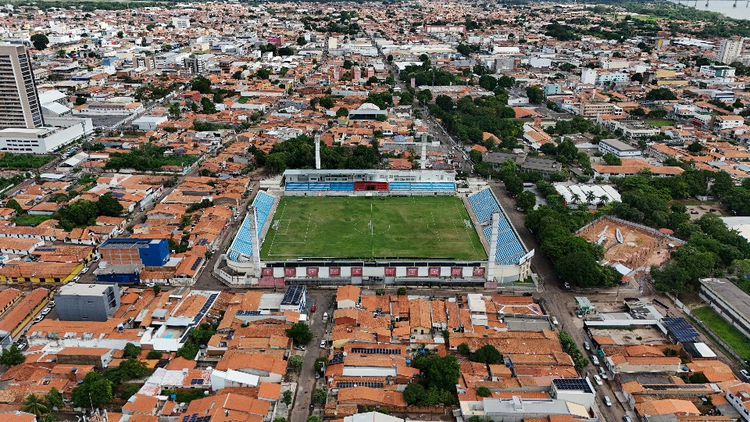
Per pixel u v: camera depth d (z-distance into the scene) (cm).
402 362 19525
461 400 17650
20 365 19250
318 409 17812
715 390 18700
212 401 17075
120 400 18000
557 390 17612
